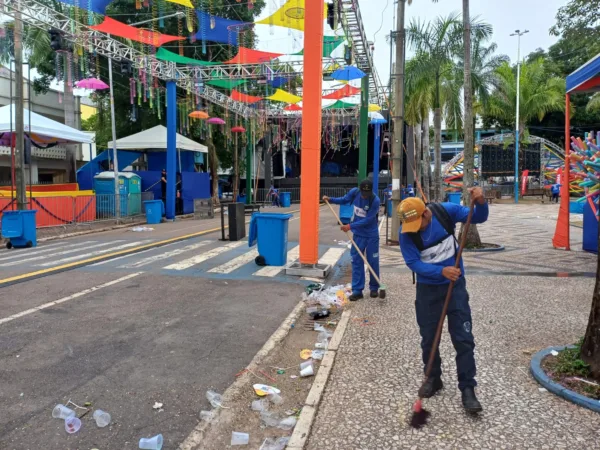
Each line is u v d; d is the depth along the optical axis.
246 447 3.12
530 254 10.34
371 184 6.35
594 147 8.24
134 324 5.56
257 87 20.73
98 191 19.72
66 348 4.79
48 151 24.78
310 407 3.48
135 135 22.80
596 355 3.65
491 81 18.31
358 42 15.18
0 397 3.75
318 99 8.12
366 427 3.21
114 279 7.89
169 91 19.36
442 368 4.09
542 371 3.84
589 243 10.49
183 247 11.51
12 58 14.34
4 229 11.70
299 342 5.13
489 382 3.79
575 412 3.29
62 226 15.51
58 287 7.30
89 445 3.11
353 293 6.56
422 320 3.53
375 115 24.73
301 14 11.22
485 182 39.59
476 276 7.94
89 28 13.17
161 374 4.20
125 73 16.52
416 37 16.06
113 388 3.92
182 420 3.44
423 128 23.41
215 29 12.98
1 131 15.95
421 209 3.29
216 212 24.67
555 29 12.23
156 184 23.56
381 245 12.20
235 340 5.08
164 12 12.46
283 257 9.06
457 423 3.21
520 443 2.96
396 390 3.73
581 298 6.35
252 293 7.07
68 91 21.50
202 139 27.56
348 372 4.10
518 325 5.21
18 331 5.27
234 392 3.84
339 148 34.53
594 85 9.94
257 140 31.91
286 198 31.22
